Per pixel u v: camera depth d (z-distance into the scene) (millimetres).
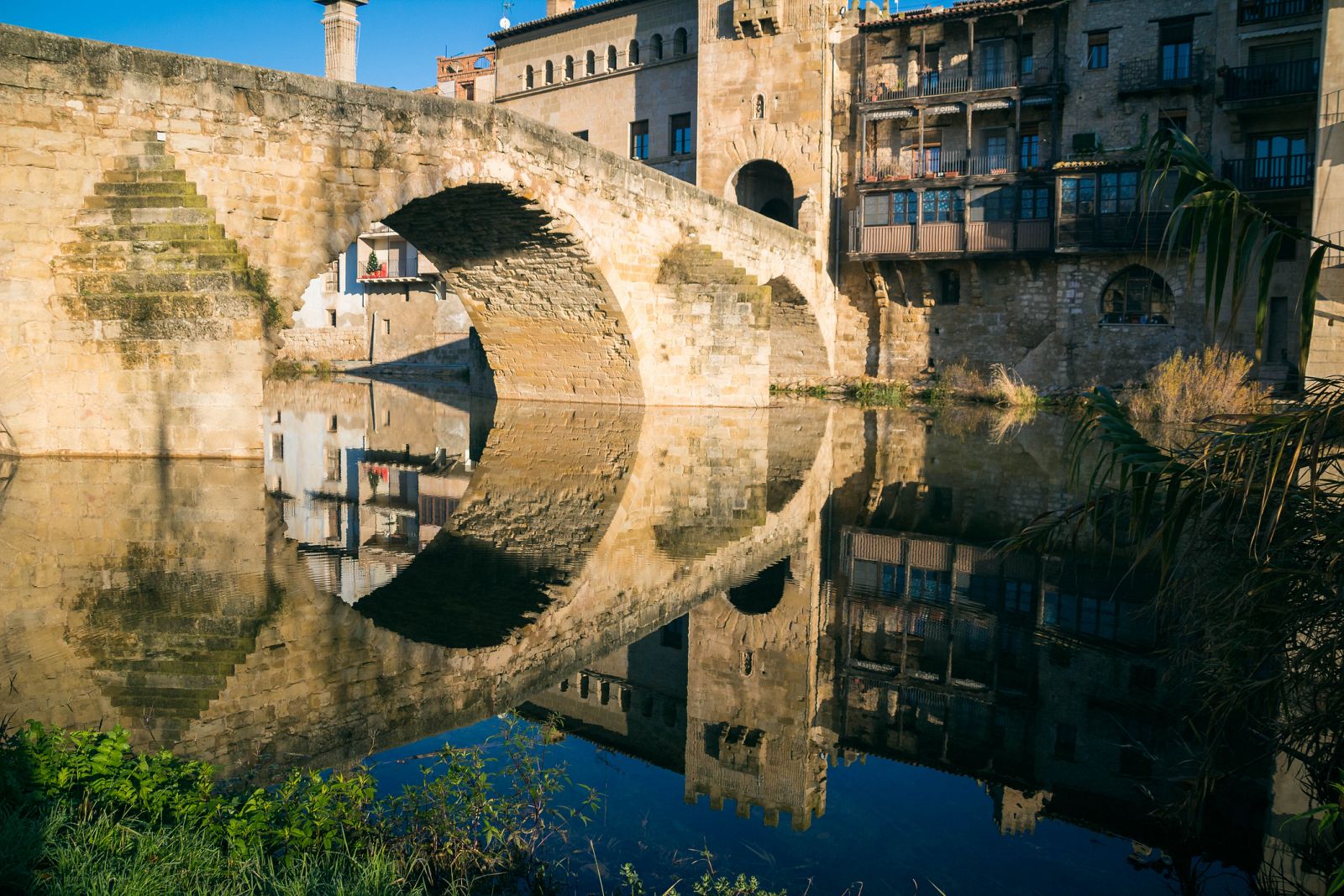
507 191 20188
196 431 14945
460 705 5938
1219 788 5000
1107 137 33062
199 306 14695
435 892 3830
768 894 3904
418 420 24672
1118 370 33062
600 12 41750
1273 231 4668
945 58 35469
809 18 36094
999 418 27297
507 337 28688
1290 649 4574
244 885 3480
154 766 4195
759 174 40000
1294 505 4641
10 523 10367
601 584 9078
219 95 15422
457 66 54594
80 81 14219
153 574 8562
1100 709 6180
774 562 10156
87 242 14461
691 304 27062
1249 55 30719
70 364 14516
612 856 4332
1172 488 4844
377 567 9305
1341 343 17359
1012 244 34031
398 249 50688
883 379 37438
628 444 19812
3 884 3242
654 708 6246
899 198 35906
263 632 7074
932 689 6598
